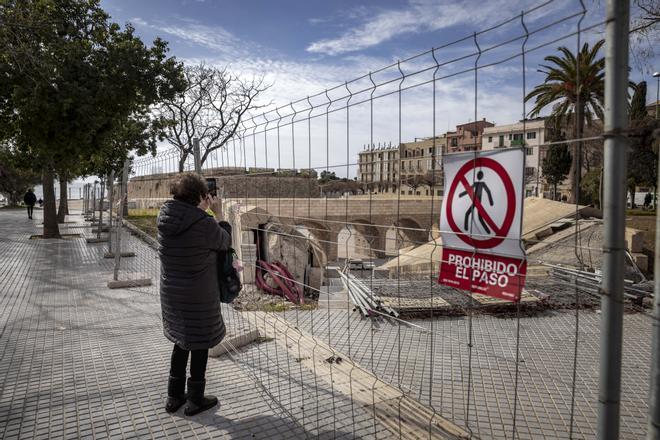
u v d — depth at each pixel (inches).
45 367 177.2
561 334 222.1
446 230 90.5
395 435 123.6
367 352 193.6
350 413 135.9
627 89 57.6
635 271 335.0
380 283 333.7
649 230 585.9
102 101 636.7
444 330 228.4
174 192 135.8
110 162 880.9
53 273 403.5
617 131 57.7
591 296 271.7
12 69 582.9
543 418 137.9
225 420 134.5
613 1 57.1
